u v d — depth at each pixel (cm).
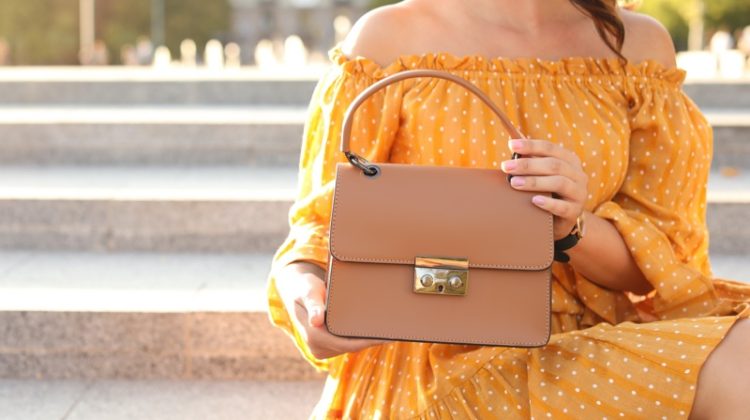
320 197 166
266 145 425
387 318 142
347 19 6600
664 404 142
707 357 142
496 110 147
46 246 336
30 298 267
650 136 177
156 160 425
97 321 257
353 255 142
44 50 3600
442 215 143
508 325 142
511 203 144
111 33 3703
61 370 260
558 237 151
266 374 259
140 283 287
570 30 179
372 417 157
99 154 425
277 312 165
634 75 178
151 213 334
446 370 155
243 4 6562
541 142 145
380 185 145
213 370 259
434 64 171
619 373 145
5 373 260
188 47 4022
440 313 142
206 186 366
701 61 1316
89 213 334
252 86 552
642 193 176
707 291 166
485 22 176
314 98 179
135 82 551
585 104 172
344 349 143
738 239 330
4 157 423
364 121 172
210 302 264
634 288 171
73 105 545
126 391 250
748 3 3406
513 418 150
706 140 183
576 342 151
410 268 143
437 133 167
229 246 335
